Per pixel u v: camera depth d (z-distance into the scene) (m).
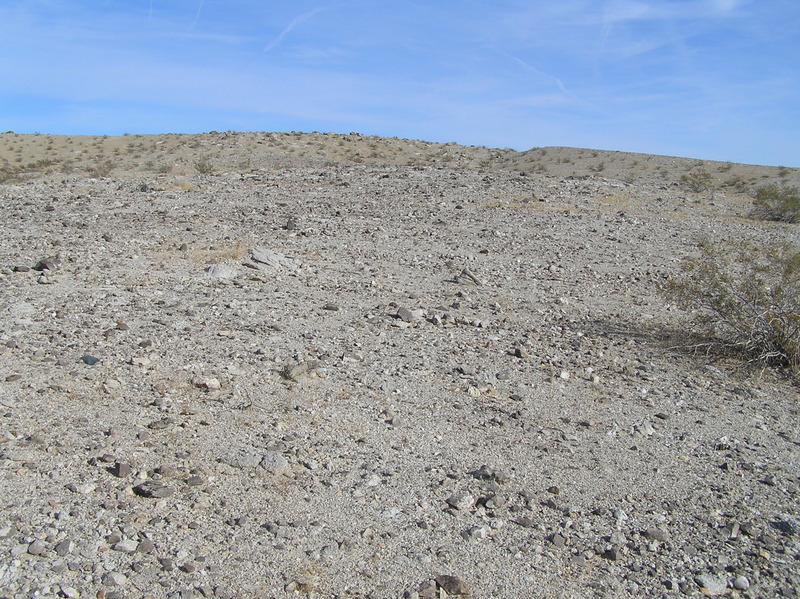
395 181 27.33
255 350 8.39
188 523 4.75
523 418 7.06
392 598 4.18
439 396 7.46
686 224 21.39
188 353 8.11
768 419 7.52
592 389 8.04
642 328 10.76
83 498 4.91
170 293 10.87
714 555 4.88
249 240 15.74
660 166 51.44
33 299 9.96
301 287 11.91
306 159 47.88
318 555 4.54
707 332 10.03
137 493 5.04
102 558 4.29
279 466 5.61
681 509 5.48
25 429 5.86
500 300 12.01
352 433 6.41
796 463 6.42
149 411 6.46
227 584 4.17
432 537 4.86
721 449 6.64
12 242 14.19
